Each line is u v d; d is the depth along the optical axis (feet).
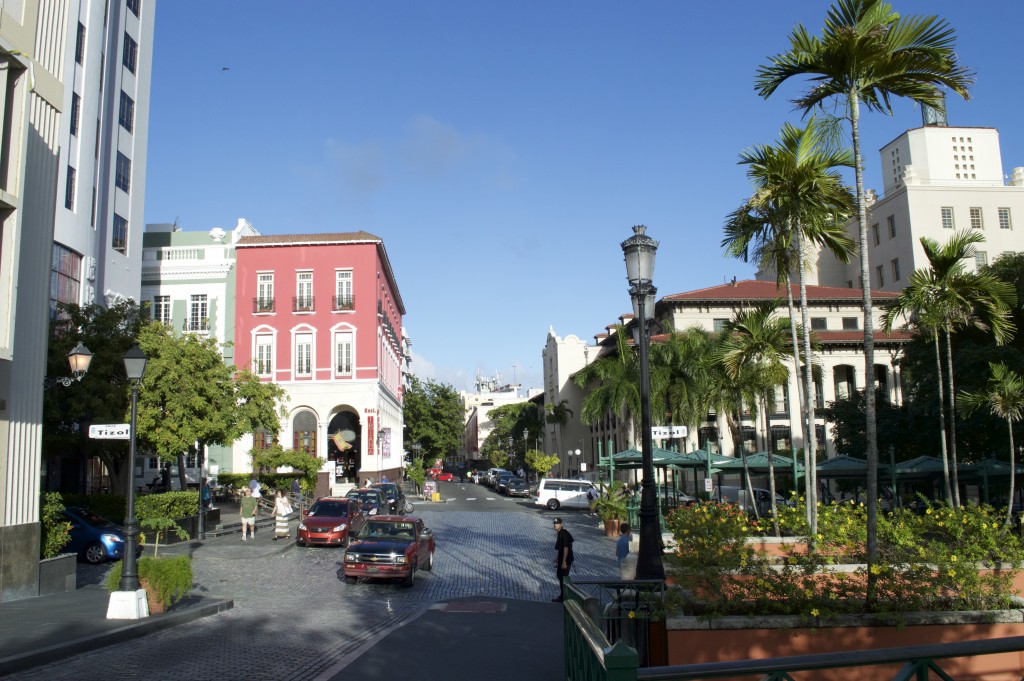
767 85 38.96
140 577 42.68
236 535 92.84
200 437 89.45
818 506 54.08
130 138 114.42
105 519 72.23
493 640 39.55
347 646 37.45
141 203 117.19
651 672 12.91
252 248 153.07
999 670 27.63
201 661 33.19
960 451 100.53
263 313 151.12
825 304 164.55
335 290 152.46
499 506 150.61
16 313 46.57
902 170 228.22
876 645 27.84
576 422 228.22
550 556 78.79
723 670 13.01
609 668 12.84
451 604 51.83
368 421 150.10
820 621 27.89
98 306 84.84
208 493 99.50
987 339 95.76
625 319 201.26
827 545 42.88
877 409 118.52
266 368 151.02
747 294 161.99
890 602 28.91
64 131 92.38
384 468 170.60
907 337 158.61
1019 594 33.42
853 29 35.45
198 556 75.51
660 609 29.14
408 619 45.70
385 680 30.50
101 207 104.53
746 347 64.49
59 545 51.47
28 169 47.93
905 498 101.24
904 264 196.03
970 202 195.93
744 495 85.51
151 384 82.84
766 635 27.81
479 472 294.46
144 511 80.38
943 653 13.38
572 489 139.13
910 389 108.06
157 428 82.79
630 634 28.68
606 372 137.90
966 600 29.99
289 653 35.29
